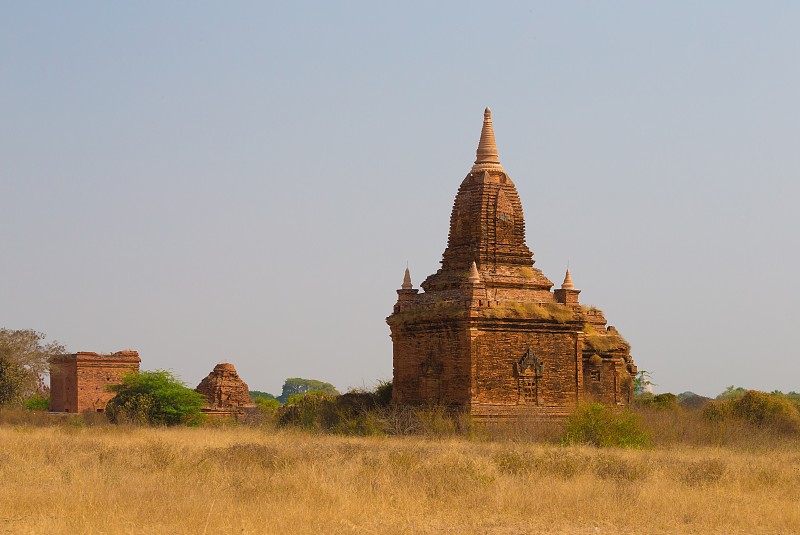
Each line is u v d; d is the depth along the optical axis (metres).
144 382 92.31
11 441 54.34
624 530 29.03
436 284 72.81
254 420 90.88
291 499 31.36
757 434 67.69
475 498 33.22
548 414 68.88
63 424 87.81
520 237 73.50
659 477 39.06
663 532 28.88
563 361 70.44
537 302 70.88
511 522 30.05
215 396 103.56
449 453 45.59
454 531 27.97
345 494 32.31
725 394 140.88
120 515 27.80
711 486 37.56
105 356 113.69
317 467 38.88
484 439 62.84
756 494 35.97
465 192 73.88
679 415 73.12
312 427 74.00
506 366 68.81
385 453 46.88
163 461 41.88
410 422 66.94
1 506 29.69
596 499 32.88
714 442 63.56
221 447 51.41
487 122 75.00
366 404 76.00
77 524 26.47
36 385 105.81
